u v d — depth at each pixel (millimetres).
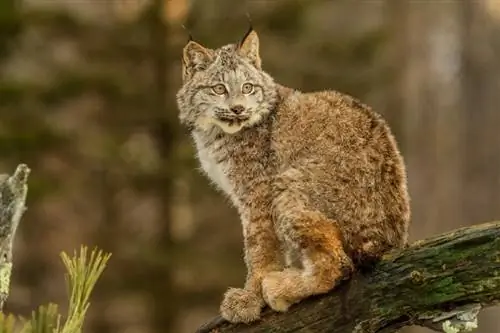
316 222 5742
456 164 17984
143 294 15898
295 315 5527
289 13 16375
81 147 15719
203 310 16734
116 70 15852
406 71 17672
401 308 5039
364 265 5188
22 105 15836
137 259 15469
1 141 15250
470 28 19094
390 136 6062
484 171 19484
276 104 6523
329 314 5379
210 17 16125
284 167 6211
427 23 17781
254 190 6379
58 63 16922
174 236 16234
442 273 4855
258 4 16922
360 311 5184
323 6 19125
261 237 6285
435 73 17891
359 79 17219
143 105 15594
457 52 19000
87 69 15641
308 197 5895
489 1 19375
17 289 18953
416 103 17703
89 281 4172
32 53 16891
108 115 16422
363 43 17328
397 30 17797
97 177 16859
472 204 19391
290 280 5602
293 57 17250
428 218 17469
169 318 15539
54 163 16484
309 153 6055
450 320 4926
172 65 15773
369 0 21266
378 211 5801
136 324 16750
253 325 5766
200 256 15836
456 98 18438
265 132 6449
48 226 19375
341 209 5805
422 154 17609
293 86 17094
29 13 15648
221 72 6699
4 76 16484
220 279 15781
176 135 15797
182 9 15977
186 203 16812
